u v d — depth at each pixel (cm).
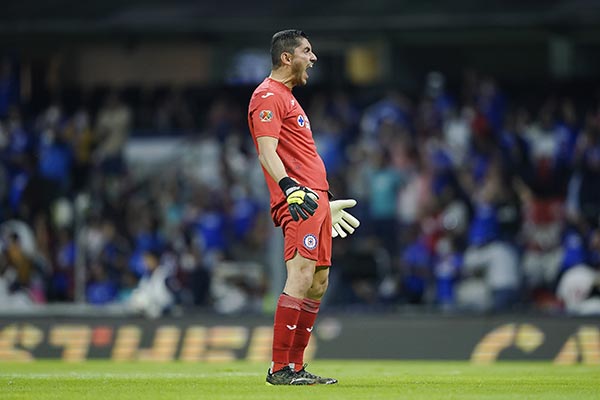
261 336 4900
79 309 6066
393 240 6712
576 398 2145
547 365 4338
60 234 6950
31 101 7981
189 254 6438
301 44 2623
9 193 7281
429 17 7038
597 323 4684
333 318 4984
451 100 7331
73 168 7444
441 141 7088
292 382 2506
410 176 6844
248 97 7856
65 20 7388
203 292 6359
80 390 2355
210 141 7450
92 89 7994
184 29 7262
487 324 4816
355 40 7925
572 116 7175
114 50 8338
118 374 3250
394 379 2831
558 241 6391
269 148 2531
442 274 6269
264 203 6962
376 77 8006
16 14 7456
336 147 7175
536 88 7438
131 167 7469
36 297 6562
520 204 6625
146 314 5891
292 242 2533
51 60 8119
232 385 2522
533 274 6341
